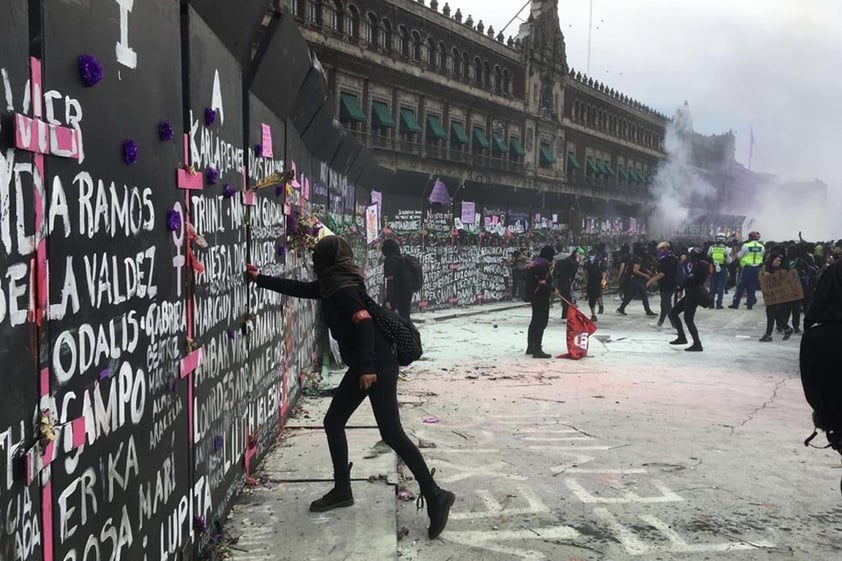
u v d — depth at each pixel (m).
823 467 5.16
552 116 52.59
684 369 9.35
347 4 33.66
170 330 2.71
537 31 50.22
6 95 1.52
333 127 7.89
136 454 2.35
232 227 3.85
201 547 3.24
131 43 2.28
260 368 4.77
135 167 2.32
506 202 23.89
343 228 9.70
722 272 19.14
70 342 1.85
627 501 4.44
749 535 3.94
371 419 6.12
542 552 3.69
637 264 16.86
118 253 2.18
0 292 1.50
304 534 3.73
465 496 4.51
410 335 4.00
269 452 5.12
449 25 41.12
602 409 6.94
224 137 3.64
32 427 1.65
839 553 3.72
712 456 5.41
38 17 1.67
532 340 10.31
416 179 17.09
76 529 1.90
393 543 3.64
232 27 3.68
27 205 1.62
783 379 8.72
